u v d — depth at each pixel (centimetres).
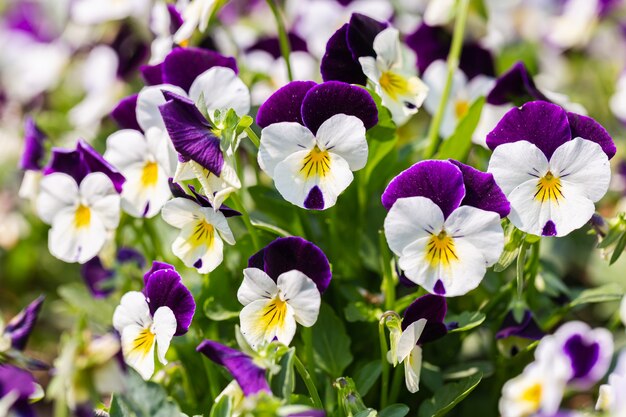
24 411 37
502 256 36
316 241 42
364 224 42
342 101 36
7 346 37
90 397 35
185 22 41
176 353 41
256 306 36
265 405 34
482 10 48
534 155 35
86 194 39
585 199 35
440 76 46
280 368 35
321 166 36
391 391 39
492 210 35
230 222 43
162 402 36
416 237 35
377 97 38
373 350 41
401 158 43
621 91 53
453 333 41
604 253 38
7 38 68
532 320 40
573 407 44
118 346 35
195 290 41
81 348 35
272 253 36
